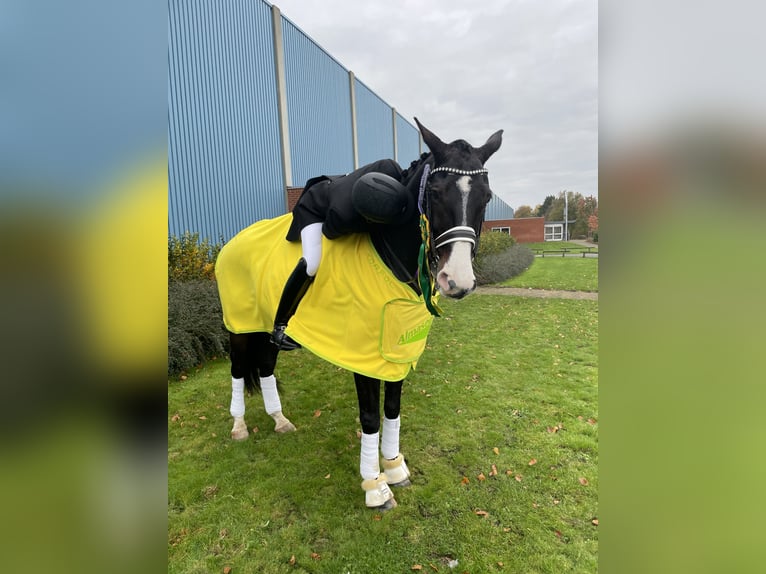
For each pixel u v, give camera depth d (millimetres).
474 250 1754
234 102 9539
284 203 11492
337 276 2078
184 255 6582
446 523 2229
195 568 2016
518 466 2709
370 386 2230
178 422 3486
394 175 2100
